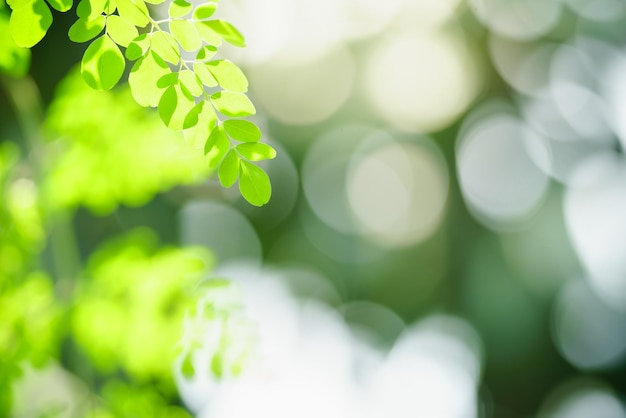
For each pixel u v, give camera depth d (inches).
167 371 82.8
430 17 203.2
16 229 78.6
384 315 212.1
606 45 204.5
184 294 81.9
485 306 193.0
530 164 205.8
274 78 199.9
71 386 102.4
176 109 41.9
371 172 219.1
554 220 195.2
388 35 205.6
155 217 165.0
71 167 84.0
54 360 88.1
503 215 200.4
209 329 68.3
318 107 205.9
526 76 209.8
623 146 202.2
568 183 200.4
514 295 191.3
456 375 205.2
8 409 77.1
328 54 203.0
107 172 84.6
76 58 136.9
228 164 42.5
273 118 203.5
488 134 212.4
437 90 208.8
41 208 84.4
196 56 42.3
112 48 42.0
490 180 206.7
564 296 193.6
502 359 196.2
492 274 194.4
